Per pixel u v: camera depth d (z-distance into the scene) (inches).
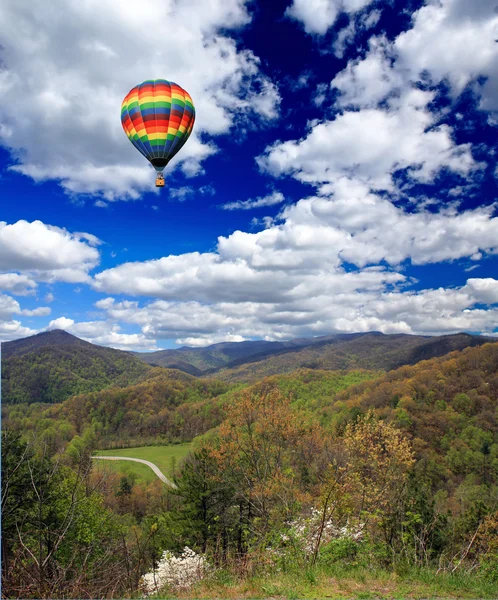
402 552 331.0
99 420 4544.8
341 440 693.3
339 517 391.5
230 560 333.1
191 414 4485.7
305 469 849.5
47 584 285.0
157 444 4042.8
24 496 423.5
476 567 312.5
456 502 1012.5
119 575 309.3
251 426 924.0
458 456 1862.7
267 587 259.4
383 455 586.9
